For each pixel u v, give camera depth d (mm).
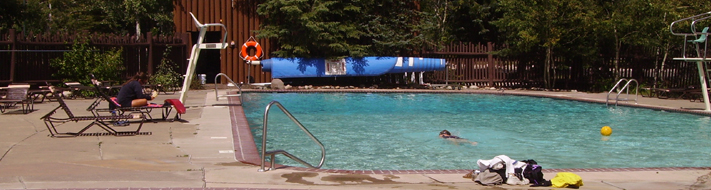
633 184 5879
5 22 25609
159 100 16062
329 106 16094
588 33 21609
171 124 10398
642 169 6797
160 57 21219
